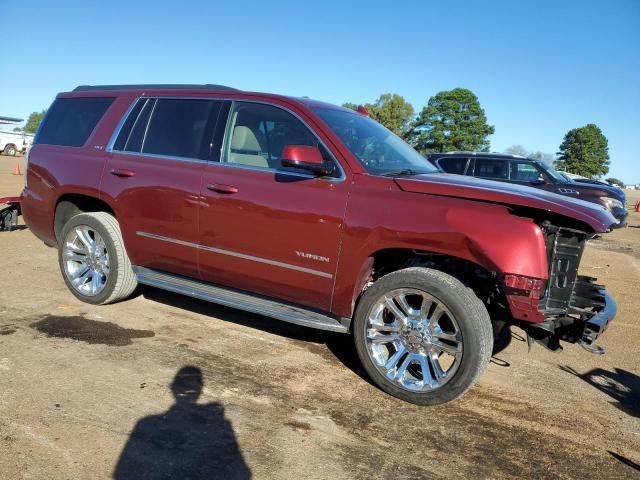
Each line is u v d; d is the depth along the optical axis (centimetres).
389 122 5856
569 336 344
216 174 418
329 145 386
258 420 319
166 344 424
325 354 429
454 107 5441
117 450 278
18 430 289
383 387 360
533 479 282
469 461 294
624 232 1636
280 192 388
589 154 8100
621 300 686
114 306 508
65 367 369
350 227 360
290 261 385
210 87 462
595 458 307
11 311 473
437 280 337
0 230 834
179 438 294
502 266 318
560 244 349
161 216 443
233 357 409
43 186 519
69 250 509
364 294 364
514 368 435
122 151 478
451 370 337
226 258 415
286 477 267
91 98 521
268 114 418
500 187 358
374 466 282
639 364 462
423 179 366
